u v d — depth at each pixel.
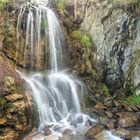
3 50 10.60
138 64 11.14
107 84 11.47
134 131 9.35
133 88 11.21
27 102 8.88
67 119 9.81
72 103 10.41
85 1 12.32
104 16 11.63
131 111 10.45
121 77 11.36
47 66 11.50
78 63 11.66
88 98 10.80
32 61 11.19
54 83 10.56
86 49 11.67
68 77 11.19
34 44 11.31
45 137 8.62
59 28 11.99
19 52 10.93
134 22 11.19
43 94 9.84
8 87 8.58
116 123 9.69
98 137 8.88
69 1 12.60
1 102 8.40
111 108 10.52
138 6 11.15
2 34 10.70
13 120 8.40
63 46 11.96
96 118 9.95
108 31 11.46
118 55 11.36
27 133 8.66
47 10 12.01
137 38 11.20
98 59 11.58
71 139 8.60
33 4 11.96
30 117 8.84
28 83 9.91
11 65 10.03
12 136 8.29
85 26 12.16
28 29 11.25
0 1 10.98
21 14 11.21
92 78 11.45
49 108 9.70
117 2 11.42
